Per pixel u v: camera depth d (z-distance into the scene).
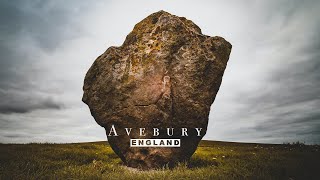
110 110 9.88
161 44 10.02
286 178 7.09
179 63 9.81
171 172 7.42
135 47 10.38
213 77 9.89
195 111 9.48
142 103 9.52
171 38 10.05
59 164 9.02
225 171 7.49
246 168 8.34
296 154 11.93
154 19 10.74
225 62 10.27
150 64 9.83
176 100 9.52
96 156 11.35
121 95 9.77
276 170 7.83
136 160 9.37
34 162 8.88
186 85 9.60
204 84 9.75
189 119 9.50
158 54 9.88
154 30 10.42
